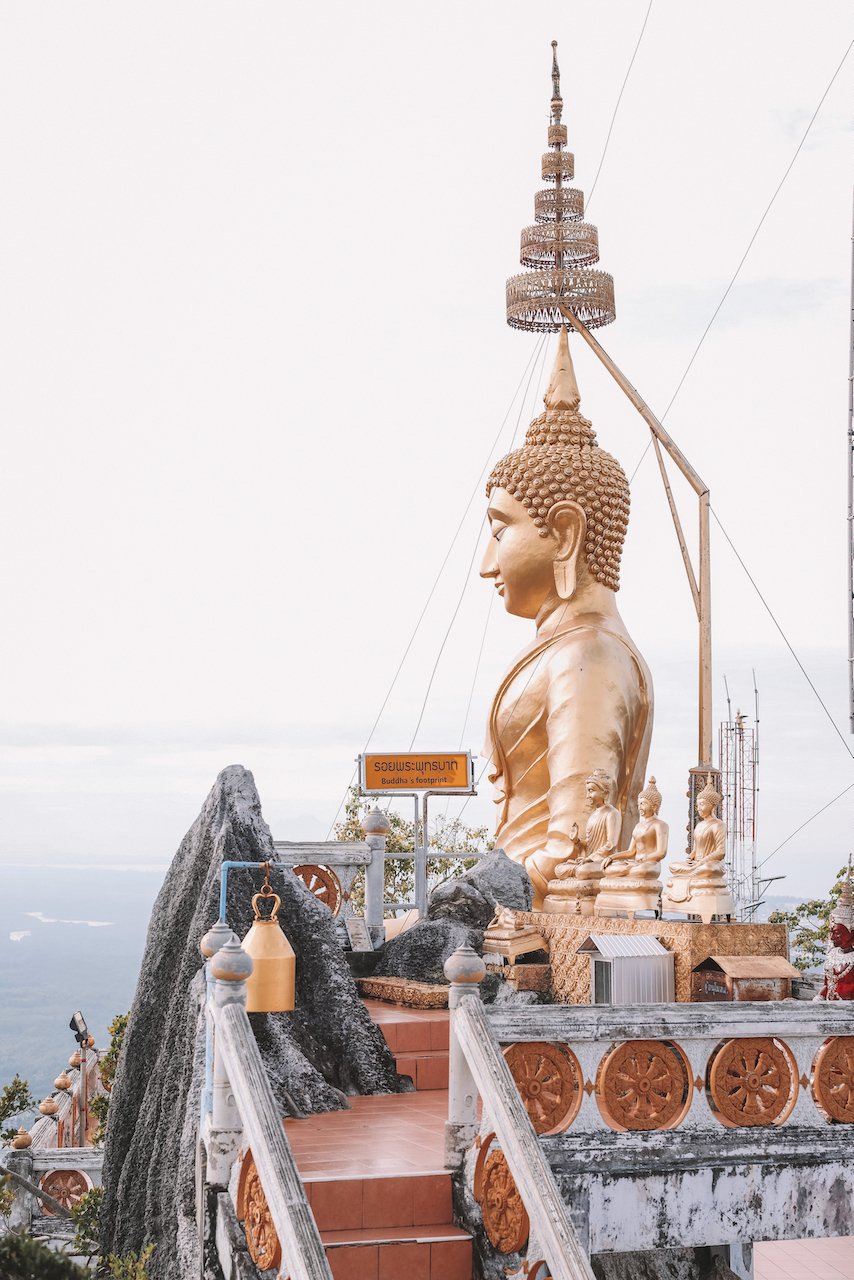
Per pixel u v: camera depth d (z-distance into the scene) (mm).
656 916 13781
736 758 26844
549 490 19828
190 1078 9820
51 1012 125188
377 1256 7863
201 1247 8367
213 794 12625
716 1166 8672
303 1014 11242
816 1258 15602
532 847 18766
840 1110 9023
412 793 17141
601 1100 8664
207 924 11336
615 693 18797
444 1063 11477
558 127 23078
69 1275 5516
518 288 21344
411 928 15031
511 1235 7672
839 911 11945
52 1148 18234
